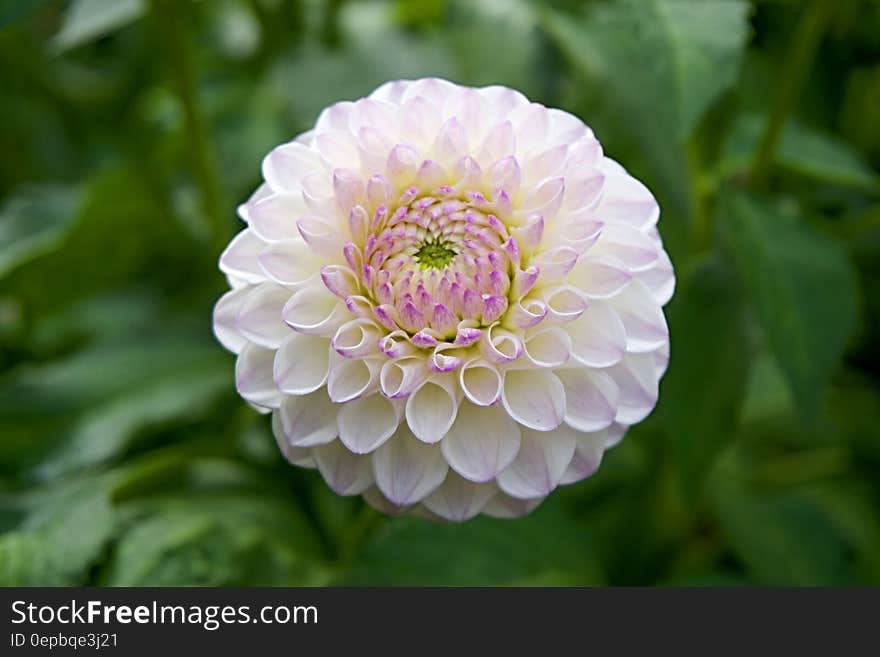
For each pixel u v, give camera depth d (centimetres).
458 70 56
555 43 56
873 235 58
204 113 56
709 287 49
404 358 40
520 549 49
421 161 41
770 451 60
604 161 41
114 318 63
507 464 39
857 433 58
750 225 48
